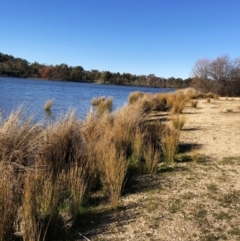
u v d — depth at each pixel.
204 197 4.19
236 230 3.30
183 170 5.43
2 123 4.51
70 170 4.31
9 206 2.92
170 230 3.28
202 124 10.95
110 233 3.21
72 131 5.34
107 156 4.79
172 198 4.16
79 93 41.12
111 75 127.62
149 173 5.27
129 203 4.02
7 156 3.95
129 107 9.48
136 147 6.00
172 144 6.18
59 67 113.38
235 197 4.20
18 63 102.81
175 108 15.18
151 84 125.69
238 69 37.44
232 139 8.16
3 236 2.82
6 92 30.62
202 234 3.20
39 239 2.91
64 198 3.78
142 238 3.10
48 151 4.72
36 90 39.19
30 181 3.35
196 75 38.88
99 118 7.30
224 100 24.89
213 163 5.87
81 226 3.38
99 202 4.08
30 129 4.48
